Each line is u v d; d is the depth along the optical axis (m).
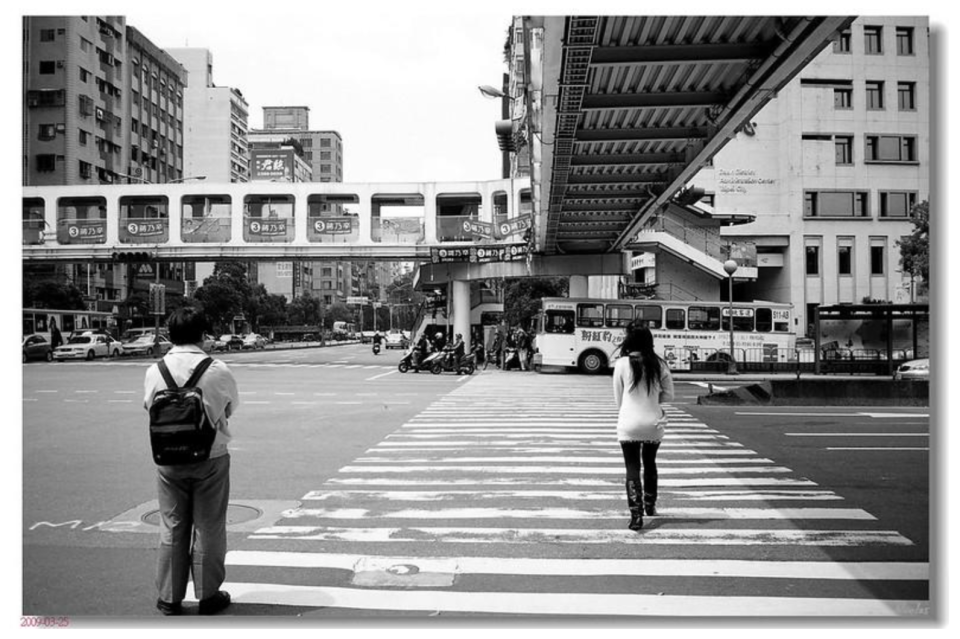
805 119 42.91
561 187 20.45
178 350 4.59
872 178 43.09
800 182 42.75
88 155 58.72
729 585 5.02
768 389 17.83
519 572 5.25
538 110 17.84
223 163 104.19
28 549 5.82
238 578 5.14
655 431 6.42
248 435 12.04
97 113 60.22
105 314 49.72
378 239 37.56
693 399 18.95
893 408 16.80
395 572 5.25
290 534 6.20
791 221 42.66
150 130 71.19
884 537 6.14
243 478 8.52
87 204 41.31
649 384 6.44
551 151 17.03
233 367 34.03
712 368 29.28
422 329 39.06
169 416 4.32
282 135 137.00
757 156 43.25
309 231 37.88
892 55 43.31
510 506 7.17
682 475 8.72
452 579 5.11
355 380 25.58
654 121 16.08
